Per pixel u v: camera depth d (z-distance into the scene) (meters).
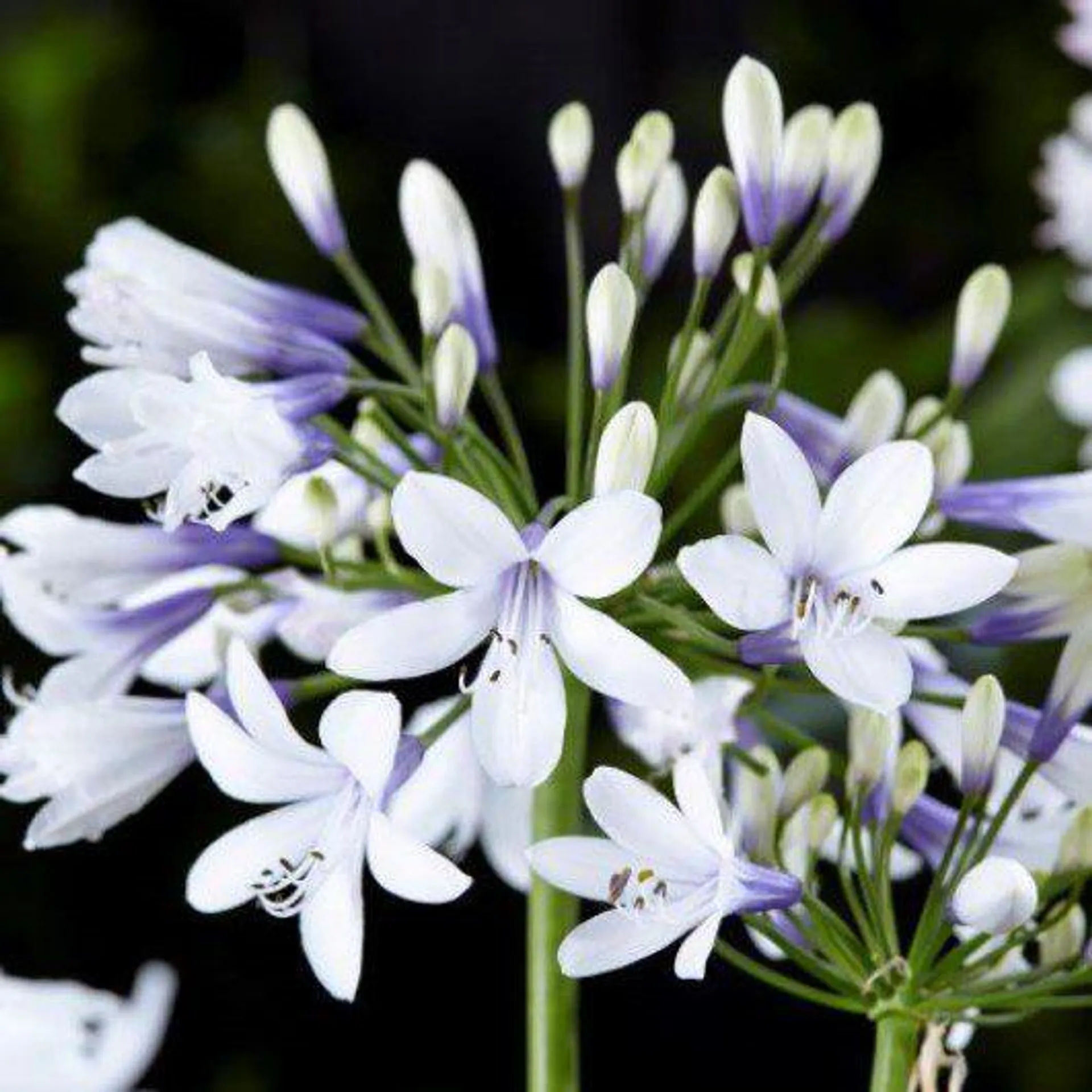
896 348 1.35
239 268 1.47
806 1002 1.47
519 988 1.42
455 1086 1.40
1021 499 0.60
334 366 0.59
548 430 1.55
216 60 1.65
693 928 0.57
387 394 0.59
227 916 1.35
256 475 0.56
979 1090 1.33
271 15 1.77
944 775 0.84
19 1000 0.58
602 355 0.58
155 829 1.32
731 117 0.59
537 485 1.54
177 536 0.60
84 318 0.58
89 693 0.60
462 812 0.65
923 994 0.57
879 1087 0.57
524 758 0.55
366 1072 1.39
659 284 1.65
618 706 0.63
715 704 0.60
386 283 1.55
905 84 1.74
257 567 0.60
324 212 0.63
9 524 0.60
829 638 0.55
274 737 0.55
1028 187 1.70
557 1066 0.60
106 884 1.32
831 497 0.55
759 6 1.81
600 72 1.87
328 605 0.61
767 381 1.34
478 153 1.86
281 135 0.62
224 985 1.35
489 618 0.55
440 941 1.41
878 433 0.62
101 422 0.57
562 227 1.84
